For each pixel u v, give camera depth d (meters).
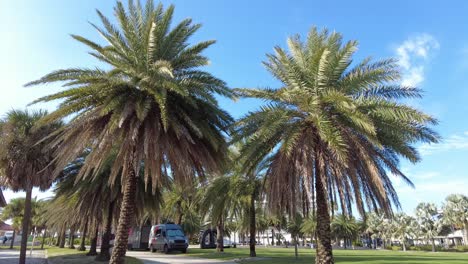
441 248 74.31
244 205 28.20
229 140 15.60
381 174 14.44
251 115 14.43
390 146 14.87
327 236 13.89
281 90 14.19
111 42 14.56
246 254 30.30
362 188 14.26
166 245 32.69
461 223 71.44
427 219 80.25
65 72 13.39
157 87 13.30
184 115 13.71
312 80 14.40
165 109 12.48
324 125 12.66
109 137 13.18
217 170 15.71
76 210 23.56
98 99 14.14
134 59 14.44
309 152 13.50
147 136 13.06
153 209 24.64
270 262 21.72
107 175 22.38
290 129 14.02
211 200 27.47
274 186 14.27
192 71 15.12
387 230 90.19
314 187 13.97
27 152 18.67
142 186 22.77
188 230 60.44
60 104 13.68
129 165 14.55
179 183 15.01
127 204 14.26
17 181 19.22
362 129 13.30
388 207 13.88
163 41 15.12
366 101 13.75
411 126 13.66
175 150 13.98
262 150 15.04
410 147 14.70
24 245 19.00
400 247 82.69
